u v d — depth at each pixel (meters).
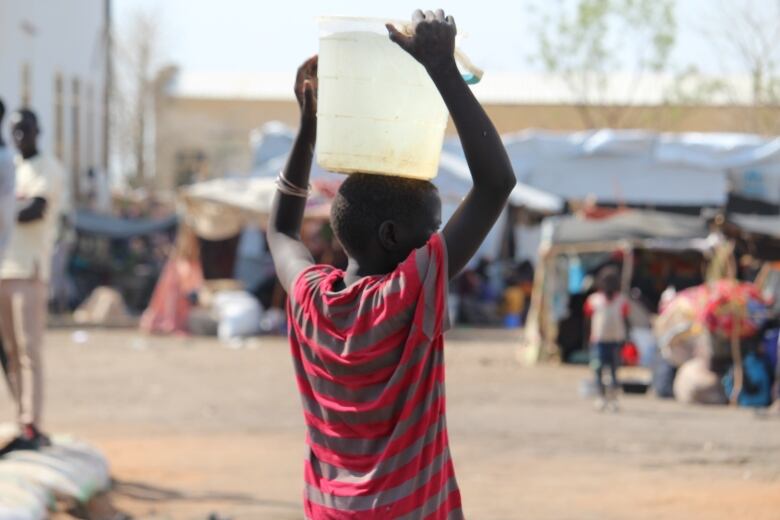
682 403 19.88
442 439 4.29
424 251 4.15
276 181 4.94
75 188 42.97
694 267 26.95
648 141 38.25
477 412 18.27
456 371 24.36
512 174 4.14
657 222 26.03
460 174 33.38
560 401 19.84
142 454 13.80
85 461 10.95
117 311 34.34
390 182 4.32
